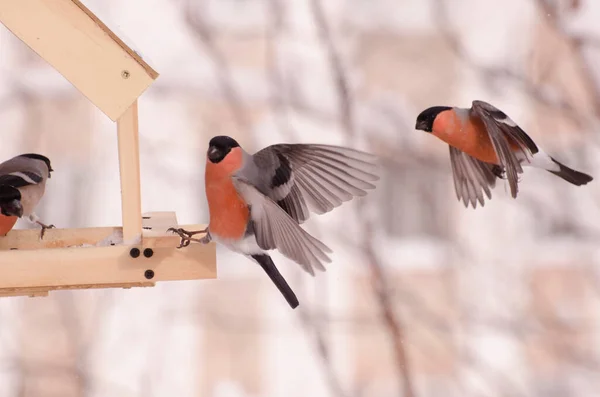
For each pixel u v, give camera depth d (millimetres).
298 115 13672
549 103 12578
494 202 14008
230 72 14000
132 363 12867
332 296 13109
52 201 13625
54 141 13961
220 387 13367
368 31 14625
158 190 13727
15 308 12922
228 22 14383
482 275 13555
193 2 14477
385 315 11977
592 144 13109
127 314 13125
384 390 13414
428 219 14305
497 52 14031
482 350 13109
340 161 6266
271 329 13578
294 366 13500
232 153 6312
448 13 14508
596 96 11969
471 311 13359
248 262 13719
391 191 14242
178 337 13320
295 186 6336
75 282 6613
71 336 12875
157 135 13961
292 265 13242
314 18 13742
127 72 6621
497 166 7367
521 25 14047
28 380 12672
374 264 12180
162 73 14125
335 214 12781
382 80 14594
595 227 13430
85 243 7852
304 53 14008
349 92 13461
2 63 14148
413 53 14625
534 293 13477
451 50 14523
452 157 7402
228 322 13500
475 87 14172
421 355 13172
